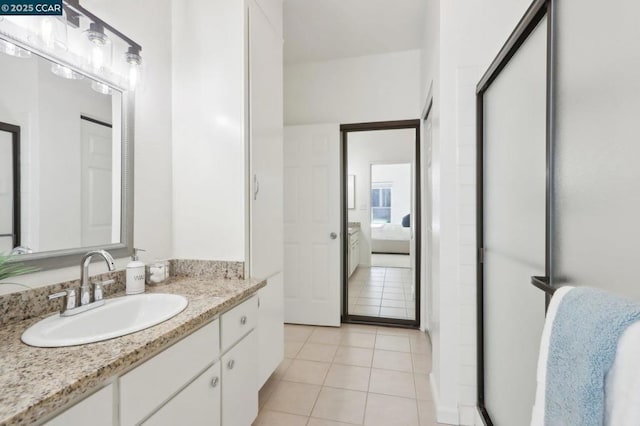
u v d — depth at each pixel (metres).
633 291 0.61
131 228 1.46
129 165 1.45
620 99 0.64
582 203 0.78
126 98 1.44
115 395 0.78
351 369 2.21
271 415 1.71
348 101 3.11
